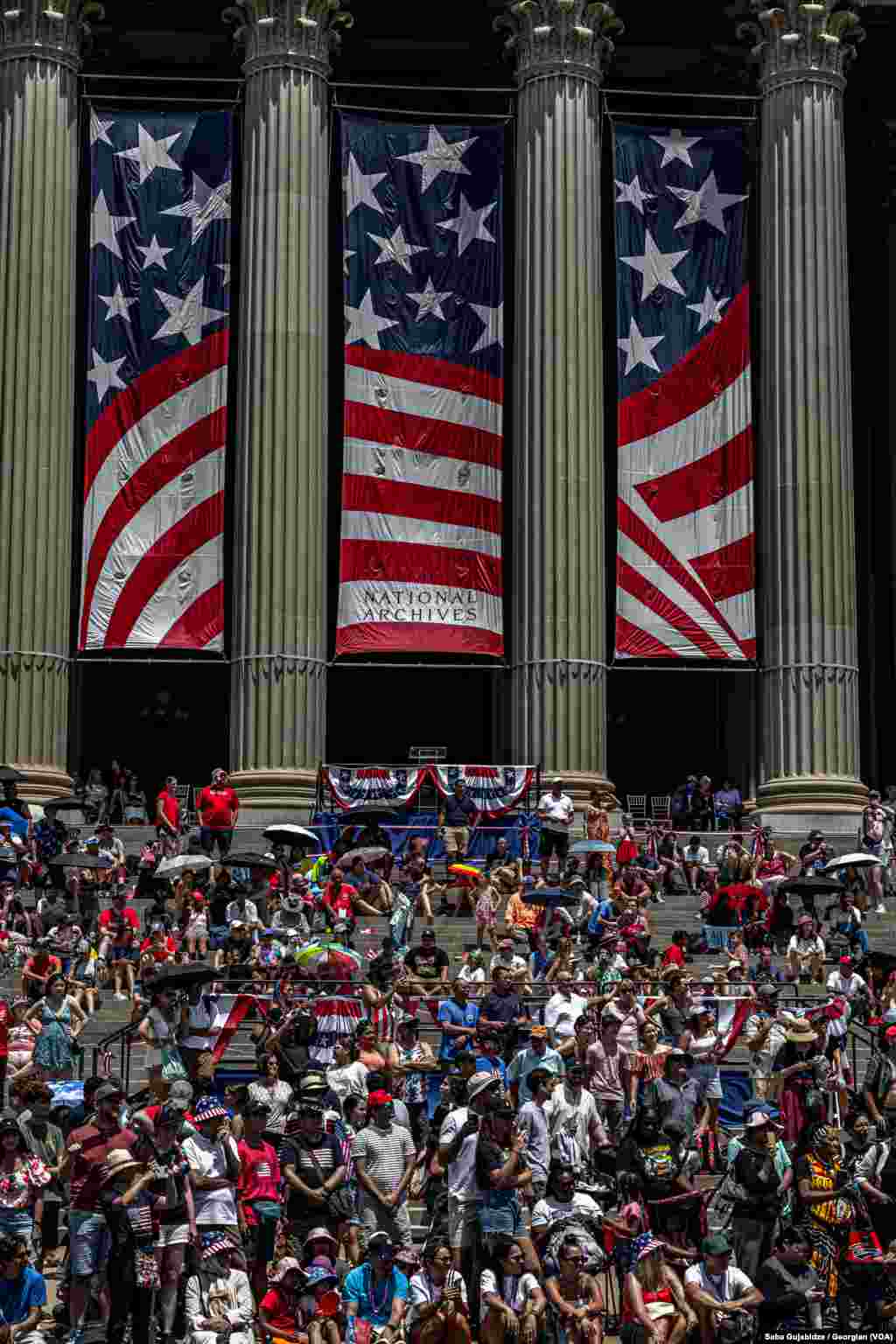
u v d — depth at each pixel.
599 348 51.44
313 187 51.03
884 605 62.50
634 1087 29.38
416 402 49.59
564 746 49.59
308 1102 24.52
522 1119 25.39
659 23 57.75
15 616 49.09
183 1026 30.66
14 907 38.97
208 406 49.34
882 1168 26.06
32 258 49.94
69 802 45.19
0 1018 31.08
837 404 51.41
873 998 35.88
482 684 65.69
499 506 49.81
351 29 59.47
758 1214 24.39
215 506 49.16
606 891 42.50
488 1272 22.00
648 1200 23.84
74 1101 28.94
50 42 50.69
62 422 50.12
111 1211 22.94
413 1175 25.98
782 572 50.97
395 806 46.03
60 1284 26.19
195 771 63.62
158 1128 23.05
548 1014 31.38
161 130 49.72
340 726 65.38
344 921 36.25
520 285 51.47
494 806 46.19
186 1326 22.44
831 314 51.53
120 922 38.34
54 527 49.72
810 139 51.88
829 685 50.44
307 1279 21.72
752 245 53.50
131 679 63.72
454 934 40.19
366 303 49.56
